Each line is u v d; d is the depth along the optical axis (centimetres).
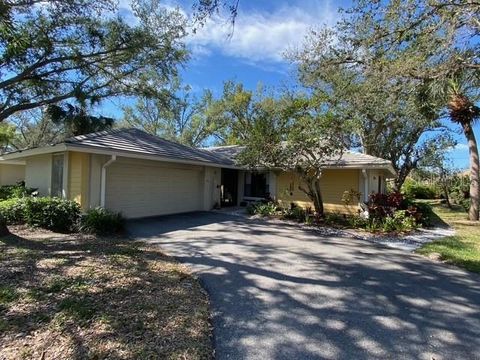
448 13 618
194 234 930
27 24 848
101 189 1030
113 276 508
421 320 410
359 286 531
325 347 339
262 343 343
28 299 403
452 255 765
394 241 951
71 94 1082
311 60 1276
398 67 734
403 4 648
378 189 1675
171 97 1270
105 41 991
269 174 1659
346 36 841
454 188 2566
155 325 361
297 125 1170
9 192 1364
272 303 449
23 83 1018
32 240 744
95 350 302
